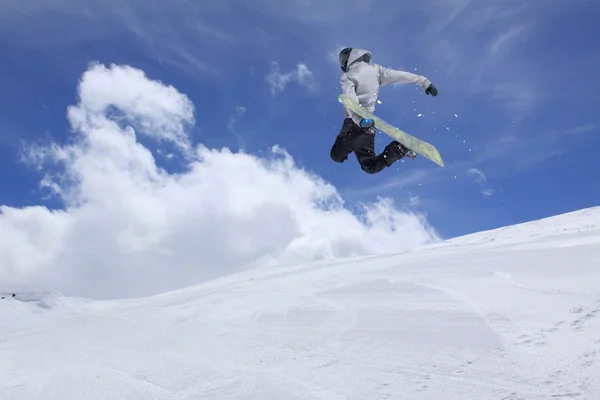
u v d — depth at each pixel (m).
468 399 2.95
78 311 16.27
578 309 4.52
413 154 5.49
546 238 10.88
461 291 6.05
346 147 5.53
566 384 2.95
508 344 3.88
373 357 4.11
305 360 4.34
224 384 3.92
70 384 4.51
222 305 8.48
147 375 4.52
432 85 5.66
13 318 13.99
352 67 5.66
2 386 4.72
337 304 6.78
